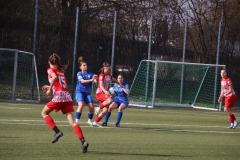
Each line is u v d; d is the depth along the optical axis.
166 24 55.22
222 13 73.56
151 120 37.31
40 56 53.69
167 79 55.69
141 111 46.47
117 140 24.06
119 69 54.19
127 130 29.11
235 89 58.28
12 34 53.56
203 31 59.72
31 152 19.14
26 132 25.44
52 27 53.41
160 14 67.06
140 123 34.34
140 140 24.53
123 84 31.06
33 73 49.59
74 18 53.25
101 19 54.12
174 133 28.86
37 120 31.91
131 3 67.06
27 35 53.72
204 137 27.47
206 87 57.09
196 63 53.31
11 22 53.47
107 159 18.34
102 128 29.50
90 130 28.05
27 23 53.69
